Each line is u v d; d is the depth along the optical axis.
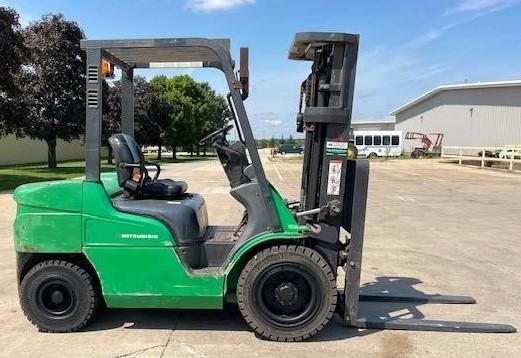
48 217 4.56
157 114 47.34
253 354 4.27
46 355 4.22
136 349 4.35
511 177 23.98
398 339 4.63
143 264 4.52
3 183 19.17
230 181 4.70
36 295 4.65
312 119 4.49
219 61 4.64
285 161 42.09
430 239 9.39
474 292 6.15
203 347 4.40
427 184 20.64
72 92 28.81
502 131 46.62
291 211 4.72
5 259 7.45
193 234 4.66
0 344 4.45
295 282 4.49
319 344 4.49
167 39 4.48
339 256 4.79
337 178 4.58
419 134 53.66
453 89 51.56
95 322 4.96
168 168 31.50
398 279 6.69
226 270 4.50
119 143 4.93
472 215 12.37
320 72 4.67
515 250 8.50
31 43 27.30
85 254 4.54
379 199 15.58
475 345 4.53
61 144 45.75
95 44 4.50
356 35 4.41
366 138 48.94
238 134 4.59
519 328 4.97
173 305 4.58
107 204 4.56
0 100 22.19
